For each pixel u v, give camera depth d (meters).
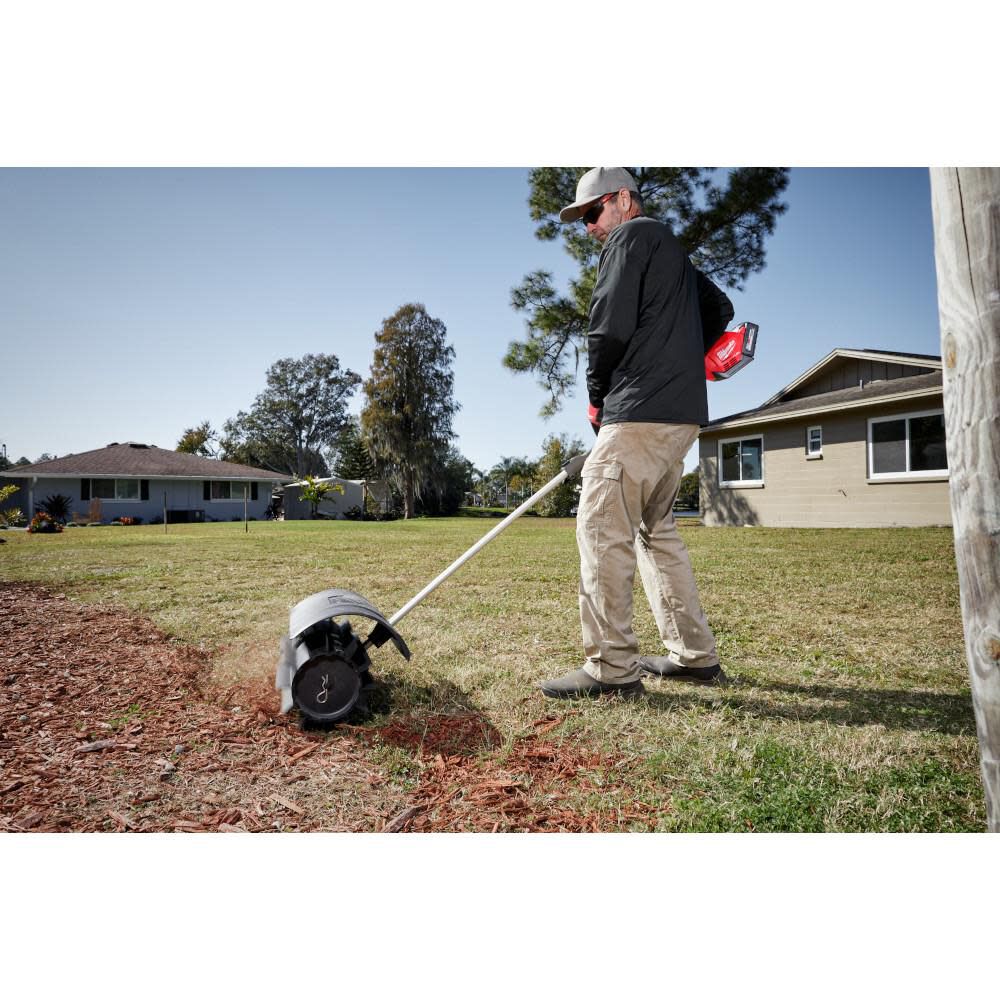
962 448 1.30
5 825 1.73
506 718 2.43
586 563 2.68
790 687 2.81
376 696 2.65
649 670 3.05
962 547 1.32
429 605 4.66
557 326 18.48
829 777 1.93
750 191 16.50
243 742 2.23
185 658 3.27
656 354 2.65
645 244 2.61
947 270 1.31
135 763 2.07
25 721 2.40
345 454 62.31
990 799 1.32
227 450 63.19
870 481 13.06
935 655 3.31
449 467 49.19
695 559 7.52
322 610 2.37
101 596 5.14
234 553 9.13
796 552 8.16
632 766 2.04
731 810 1.79
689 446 2.76
